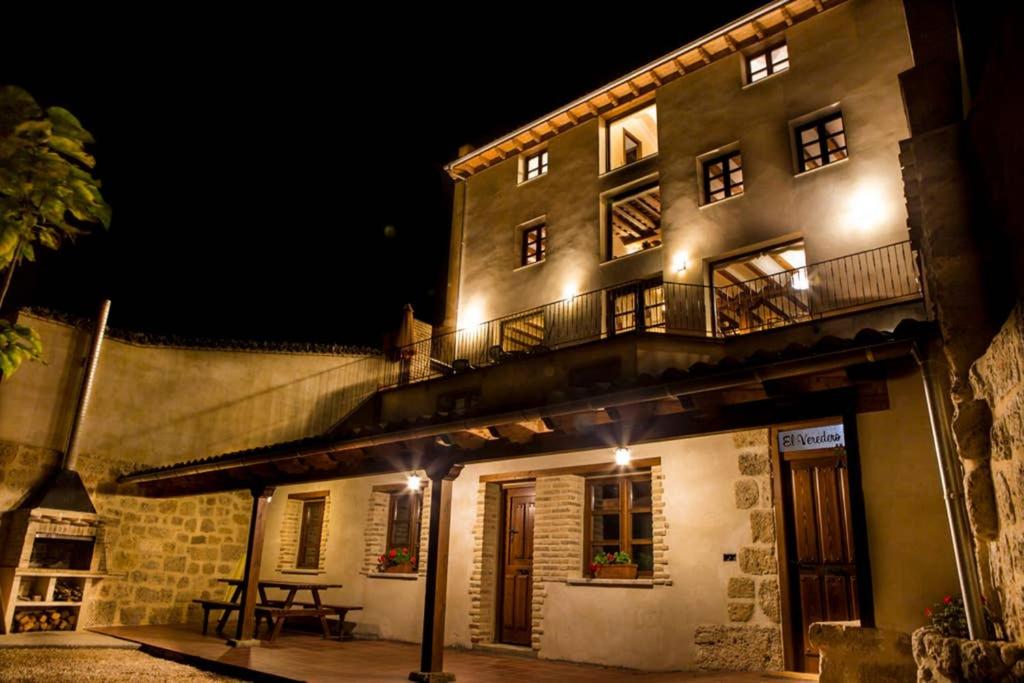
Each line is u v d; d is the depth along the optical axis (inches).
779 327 429.1
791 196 475.5
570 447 242.8
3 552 419.2
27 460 446.9
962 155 174.4
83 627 431.5
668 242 531.8
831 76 483.8
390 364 647.8
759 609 279.6
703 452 312.8
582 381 489.7
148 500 492.7
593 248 583.8
